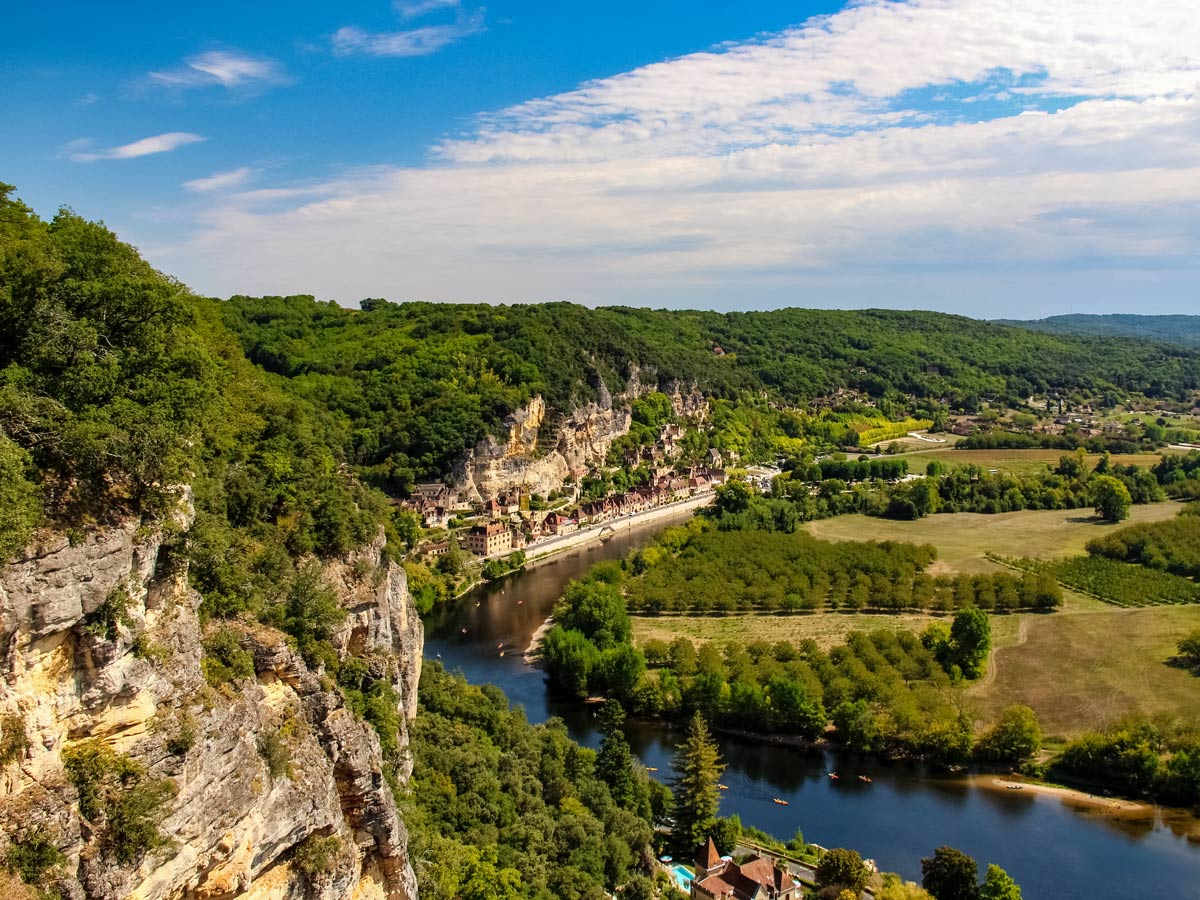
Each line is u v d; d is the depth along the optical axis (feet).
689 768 323.16
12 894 94.89
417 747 281.13
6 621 99.04
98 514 113.70
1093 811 350.02
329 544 229.66
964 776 379.55
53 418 114.83
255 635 150.71
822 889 278.05
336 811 154.10
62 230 160.97
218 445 204.33
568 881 248.11
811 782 374.22
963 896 270.87
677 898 279.49
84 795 106.73
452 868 220.84
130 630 113.91
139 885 109.60
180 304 155.22
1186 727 394.73
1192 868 309.63
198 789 119.75
